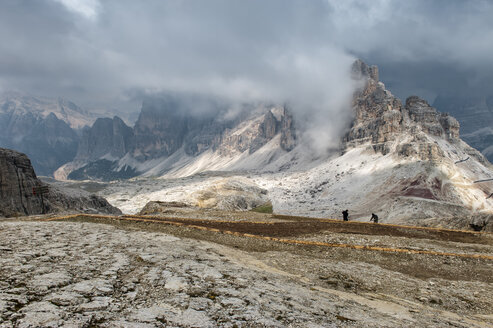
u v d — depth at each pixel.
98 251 17.55
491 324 14.62
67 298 10.50
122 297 11.13
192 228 30.02
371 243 28.73
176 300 11.12
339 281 18.75
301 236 30.81
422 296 17.81
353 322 11.31
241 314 10.45
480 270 23.16
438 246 28.69
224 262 18.41
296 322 10.41
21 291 10.78
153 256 17.06
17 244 17.91
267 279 15.85
